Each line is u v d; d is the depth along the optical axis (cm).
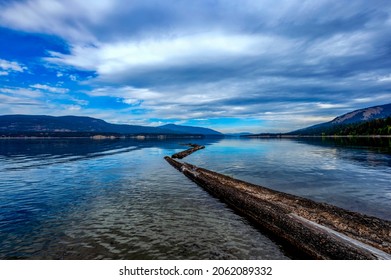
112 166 3641
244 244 1073
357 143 9238
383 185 2158
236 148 8431
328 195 1847
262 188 1802
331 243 923
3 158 4688
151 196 1864
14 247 1016
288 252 1022
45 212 1462
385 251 895
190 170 2816
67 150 7044
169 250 999
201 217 1399
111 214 1428
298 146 9025
